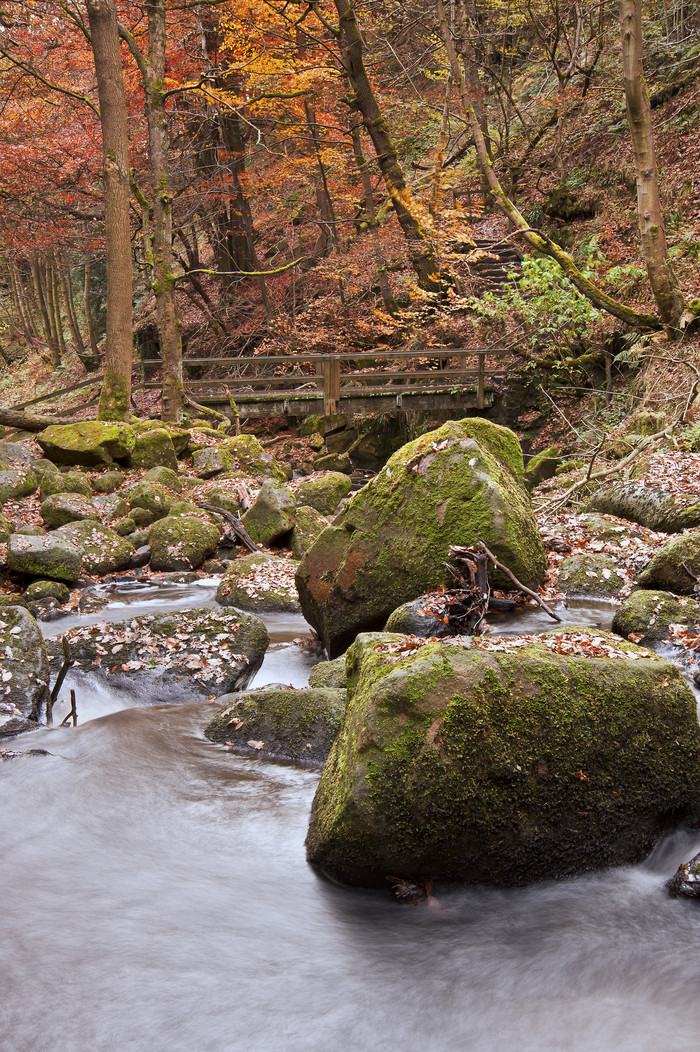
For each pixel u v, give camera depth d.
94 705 5.10
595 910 3.00
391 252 19.28
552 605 5.63
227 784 3.99
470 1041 2.46
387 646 3.42
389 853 2.93
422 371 17.38
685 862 3.15
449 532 5.26
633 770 3.09
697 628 4.89
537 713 2.98
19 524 10.04
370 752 2.90
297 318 22.31
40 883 3.24
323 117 21.72
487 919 2.98
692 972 2.68
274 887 3.19
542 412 17.02
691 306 13.07
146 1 16.59
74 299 37.00
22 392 31.20
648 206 12.98
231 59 20.73
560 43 21.27
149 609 7.70
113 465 13.03
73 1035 2.48
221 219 24.53
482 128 20.20
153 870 3.34
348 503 5.74
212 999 2.62
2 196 19.33
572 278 14.19
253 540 9.71
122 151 14.71
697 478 8.18
